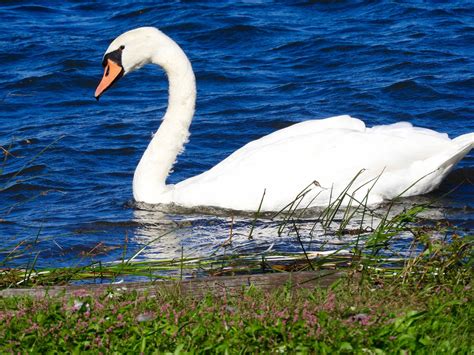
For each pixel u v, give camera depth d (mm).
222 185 13969
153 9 26531
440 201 14078
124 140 18078
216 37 24203
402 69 21250
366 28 24344
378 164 13922
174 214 14000
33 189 15602
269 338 7766
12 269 10656
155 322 8164
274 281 9469
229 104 19859
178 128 14484
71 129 18750
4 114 20031
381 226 10953
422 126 18109
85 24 25969
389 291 9023
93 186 15703
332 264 10734
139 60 14578
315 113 19016
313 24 25031
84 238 13039
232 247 12258
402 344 7672
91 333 7988
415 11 25375
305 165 13867
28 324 8164
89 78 21938
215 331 7922
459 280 9305
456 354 7723
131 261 11656
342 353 7559
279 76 21531
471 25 24188
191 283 9445
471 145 14125
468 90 19828
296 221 13414
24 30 25469
